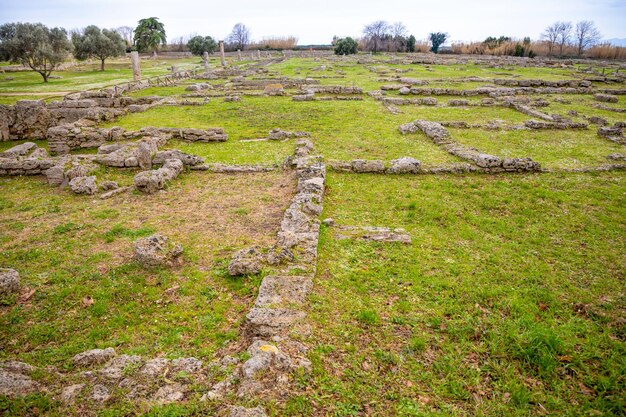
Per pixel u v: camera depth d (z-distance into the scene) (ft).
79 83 138.72
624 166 45.44
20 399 13.94
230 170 44.29
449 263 25.49
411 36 299.58
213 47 296.10
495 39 291.17
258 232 29.68
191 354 17.57
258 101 96.58
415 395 15.39
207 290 22.33
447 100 93.66
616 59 253.65
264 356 15.94
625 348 17.89
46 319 19.93
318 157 45.44
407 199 36.42
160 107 89.40
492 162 44.01
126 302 21.29
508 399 15.31
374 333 18.88
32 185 40.88
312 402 14.53
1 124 63.41
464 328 19.16
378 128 66.28
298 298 20.53
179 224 31.04
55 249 26.86
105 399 14.29
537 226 31.22
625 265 25.55
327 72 157.28
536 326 19.12
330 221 30.78
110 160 44.45
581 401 15.34
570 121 69.10
